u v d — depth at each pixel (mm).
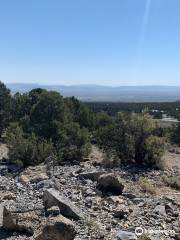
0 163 20312
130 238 8523
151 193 14289
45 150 20797
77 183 14586
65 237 7867
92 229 9141
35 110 24703
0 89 33188
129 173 18062
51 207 9586
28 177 16234
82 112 31422
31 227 8844
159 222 10289
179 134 30375
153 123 21578
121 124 21438
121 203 12102
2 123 32031
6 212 9211
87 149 21953
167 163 21641
